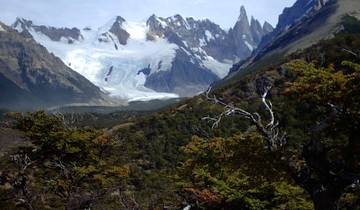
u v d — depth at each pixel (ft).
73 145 147.33
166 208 129.18
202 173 112.37
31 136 148.46
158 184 183.73
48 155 148.66
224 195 106.83
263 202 101.91
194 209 115.96
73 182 139.33
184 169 119.24
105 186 143.13
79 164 147.43
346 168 67.97
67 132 147.13
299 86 73.51
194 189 115.14
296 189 100.99
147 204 135.54
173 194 146.41
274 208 103.76
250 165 73.26
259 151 71.56
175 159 236.63
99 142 151.23
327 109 74.18
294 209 102.01
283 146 70.28
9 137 214.90
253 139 72.54
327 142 69.77
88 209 131.95
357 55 74.08
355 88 69.21
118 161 158.61
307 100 73.77
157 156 241.76
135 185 185.57
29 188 138.62
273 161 69.92
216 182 110.22
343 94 69.51
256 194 104.42
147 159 240.12
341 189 66.95
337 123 70.18
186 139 255.29
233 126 213.46
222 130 210.18
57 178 142.00
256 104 246.68
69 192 137.39
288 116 122.52
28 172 146.82
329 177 66.80
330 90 71.00
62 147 144.05
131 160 231.71
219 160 78.43
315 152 66.90
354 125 69.82
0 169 150.82
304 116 76.95
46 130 149.48
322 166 66.85
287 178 72.08
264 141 72.13
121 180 157.17
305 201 103.35
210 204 112.16
